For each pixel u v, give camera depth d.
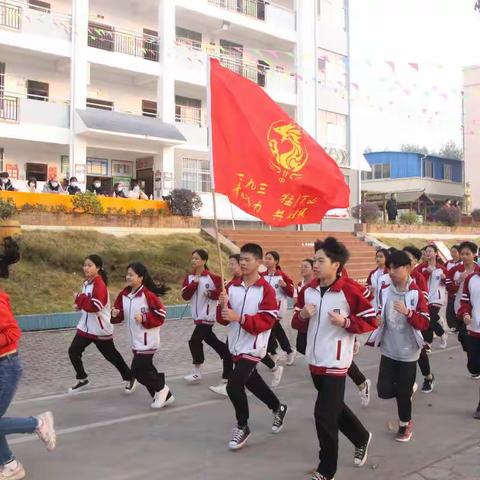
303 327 4.86
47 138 21.50
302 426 6.10
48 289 14.27
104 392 7.66
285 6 30.55
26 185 21.45
